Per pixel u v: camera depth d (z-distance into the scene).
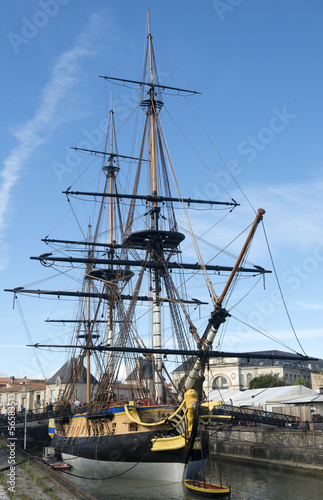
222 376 146.50
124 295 58.94
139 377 44.34
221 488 30.91
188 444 32.91
